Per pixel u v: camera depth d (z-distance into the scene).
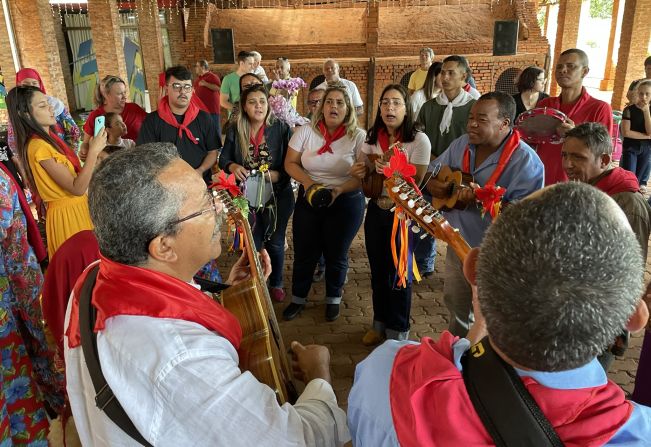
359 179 3.36
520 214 0.72
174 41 15.63
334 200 3.56
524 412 0.70
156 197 1.10
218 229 1.24
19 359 2.27
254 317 1.50
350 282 4.58
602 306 0.65
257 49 12.31
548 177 3.72
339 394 3.12
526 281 0.67
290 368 1.92
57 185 3.16
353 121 3.51
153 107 13.65
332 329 3.83
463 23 12.22
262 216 3.84
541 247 0.67
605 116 3.86
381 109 3.17
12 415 2.27
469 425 0.74
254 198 3.74
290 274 4.78
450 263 2.71
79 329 1.15
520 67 11.56
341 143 3.50
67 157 3.23
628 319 0.69
